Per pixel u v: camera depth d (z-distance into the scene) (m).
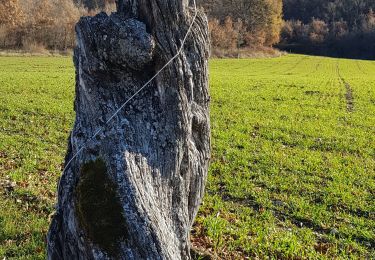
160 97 1.36
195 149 1.54
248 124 5.55
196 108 1.56
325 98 8.37
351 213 2.82
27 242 2.10
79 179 1.19
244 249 2.18
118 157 1.19
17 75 10.57
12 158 3.75
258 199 2.94
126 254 1.07
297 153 4.24
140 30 1.28
